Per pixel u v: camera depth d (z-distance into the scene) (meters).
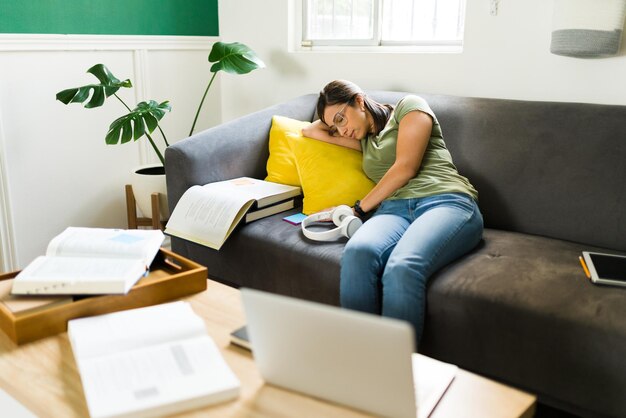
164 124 3.08
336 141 2.16
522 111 2.02
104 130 2.80
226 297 1.38
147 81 2.93
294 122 2.41
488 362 1.50
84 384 0.96
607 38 1.90
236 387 0.97
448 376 1.04
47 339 1.18
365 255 1.62
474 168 2.06
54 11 2.51
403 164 1.87
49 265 1.32
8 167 2.47
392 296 1.54
